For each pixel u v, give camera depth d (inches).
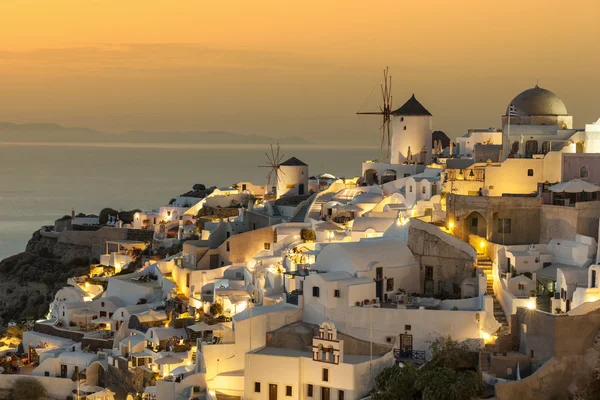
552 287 3774.6
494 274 3949.3
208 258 5329.7
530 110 5132.9
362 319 3796.8
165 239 6628.9
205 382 3882.9
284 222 5777.6
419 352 3713.1
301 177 7003.0
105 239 7603.4
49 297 6914.4
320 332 3673.7
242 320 3917.3
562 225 4109.3
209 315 4461.1
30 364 4862.2
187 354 4192.9
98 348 4763.8
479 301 3804.1
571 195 4200.3
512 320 3462.1
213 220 6594.5
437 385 3287.4
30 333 5142.7
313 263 4325.8
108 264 6717.5
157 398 3885.3
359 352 3762.3
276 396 3705.7
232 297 4483.3
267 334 3895.2
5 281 7544.3
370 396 3538.4
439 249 4114.2
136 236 7465.6
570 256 3924.7
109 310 5118.1
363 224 4766.2
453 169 5014.8
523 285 3777.1
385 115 6392.7
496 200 4212.6
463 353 3513.8
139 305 4982.8
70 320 5118.1
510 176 4739.2
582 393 3203.7
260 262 4820.4
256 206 6845.5
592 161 4461.1
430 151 6127.0
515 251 3983.8
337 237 4904.0
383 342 3767.2
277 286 4335.6
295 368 3676.2
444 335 3708.2
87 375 4539.9
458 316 3695.9
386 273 4025.6
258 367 3730.3
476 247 4178.2
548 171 4707.2
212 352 3907.5
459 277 4065.0
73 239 7800.2
